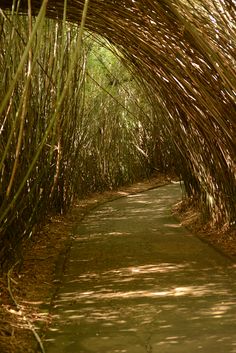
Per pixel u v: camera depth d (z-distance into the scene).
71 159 9.20
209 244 6.31
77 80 7.79
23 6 4.54
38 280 4.87
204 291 4.33
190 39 4.54
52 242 6.81
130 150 15.18
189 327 3.48
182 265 5.31
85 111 10.87
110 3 4.48
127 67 5.80
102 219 8.95
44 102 5.82
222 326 3.47
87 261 5.65
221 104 5.00
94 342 3.27
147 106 14.97
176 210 9.42
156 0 4.28
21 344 3.24
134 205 10.81
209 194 7.22
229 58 4.38
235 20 4.38
